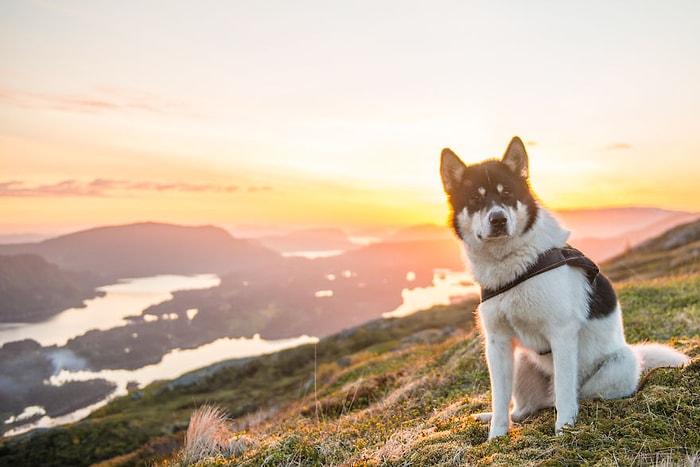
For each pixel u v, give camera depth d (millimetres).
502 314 1427
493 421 1430
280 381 9984
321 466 1561
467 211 1498
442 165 1619
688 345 2064
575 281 1399
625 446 1145
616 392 1440
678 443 1139
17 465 7219
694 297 3371
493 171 1479
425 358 3697
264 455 1637
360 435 1888
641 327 2785
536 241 1394
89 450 7582
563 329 1356
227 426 2193
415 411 2133
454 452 1326
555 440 1238
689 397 1300
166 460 2039
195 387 11016
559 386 1349
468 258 1520
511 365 1473
